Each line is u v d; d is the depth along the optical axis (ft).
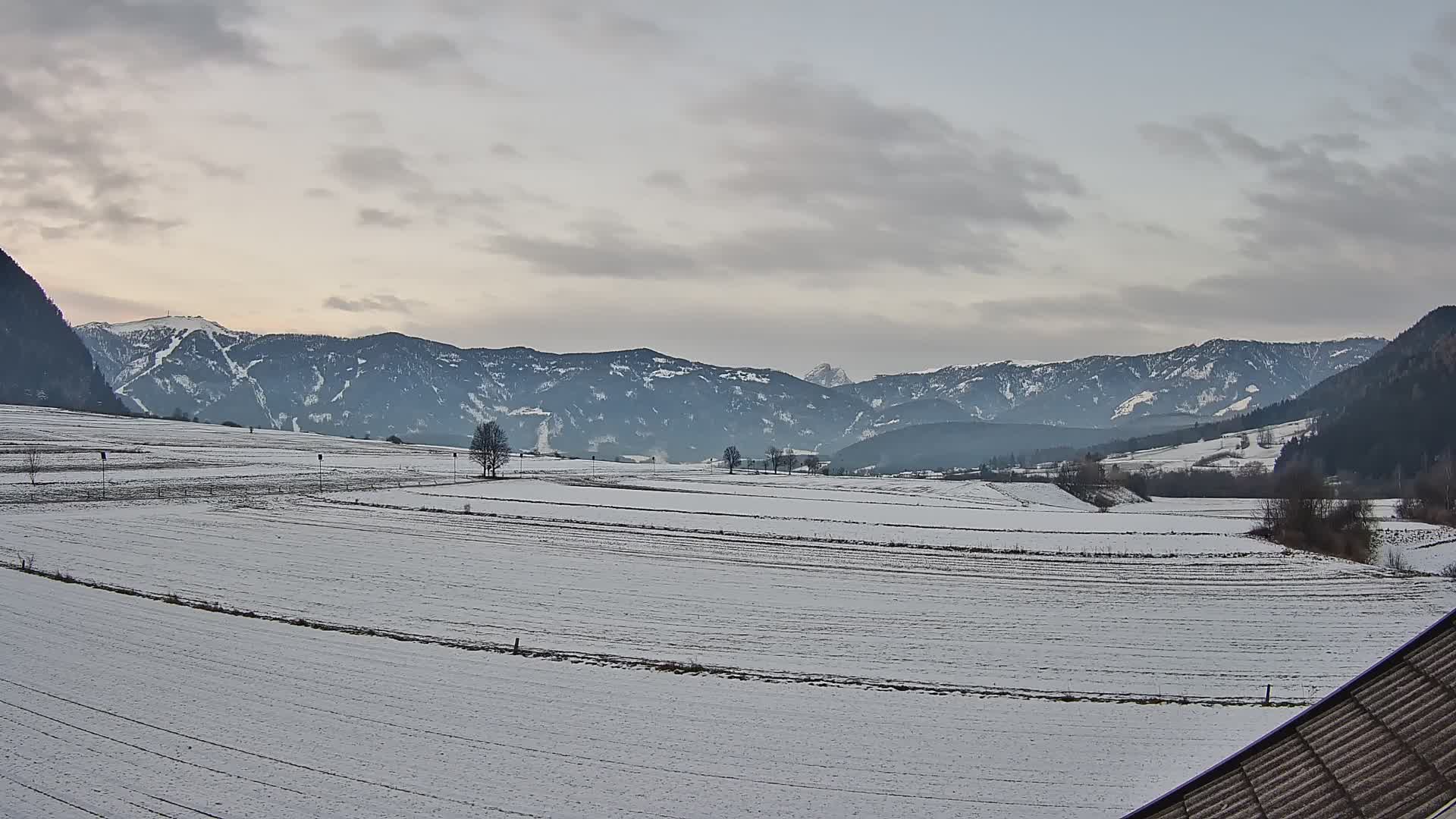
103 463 386.73
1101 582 213.87
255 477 422.00
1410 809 50.42
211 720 112.06
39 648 139.44
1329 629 172.45
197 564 213.66
